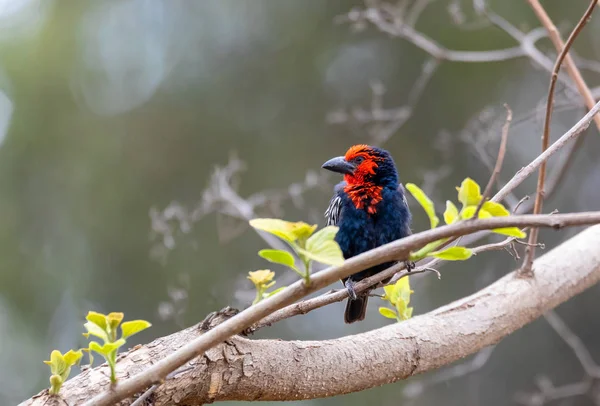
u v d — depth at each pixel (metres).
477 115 12.57
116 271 13.50
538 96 13.73
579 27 5.74
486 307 6.13
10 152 13.64
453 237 4.01
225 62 14.55
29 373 12.89
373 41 14.42
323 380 5.21
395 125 10.52
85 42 14.27
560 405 14.38
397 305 6.12
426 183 10.95
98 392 4.41
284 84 14.45
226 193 9.97
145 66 14.45
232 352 4.82
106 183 13.81
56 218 13.65
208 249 12.96
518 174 4.84
